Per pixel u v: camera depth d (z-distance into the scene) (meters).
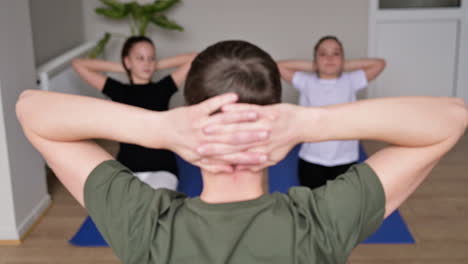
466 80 4.81
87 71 3.25
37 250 2.68
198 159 0.69
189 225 0.72
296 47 4.70
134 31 4.65
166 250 0.70
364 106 0.71
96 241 2.72
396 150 0.77
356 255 2.56
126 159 2.99
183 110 0.68
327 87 3.26
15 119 2.78
